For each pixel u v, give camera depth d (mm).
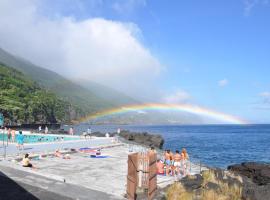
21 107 172125
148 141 77312
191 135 163875
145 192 17094
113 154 37656
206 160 60125
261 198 18094
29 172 17078
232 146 94000
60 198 13023
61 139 58219
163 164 25547
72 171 25312
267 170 29625
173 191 17281
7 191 13359
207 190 17609
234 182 20078
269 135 165125
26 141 50656
